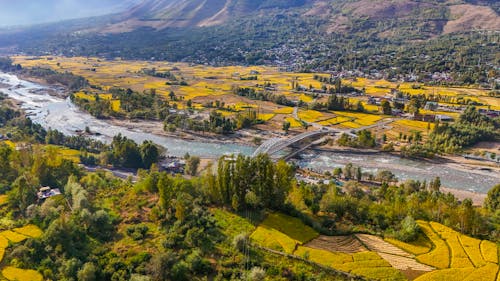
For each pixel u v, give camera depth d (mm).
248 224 103250
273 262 86688
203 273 83500
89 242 94750
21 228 99562
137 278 77125
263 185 110375
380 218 105750
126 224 103750
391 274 82500
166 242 92250
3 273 82688
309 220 105062
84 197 108000
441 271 83375
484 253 89750
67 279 80438
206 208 111625
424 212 108688
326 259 87812
